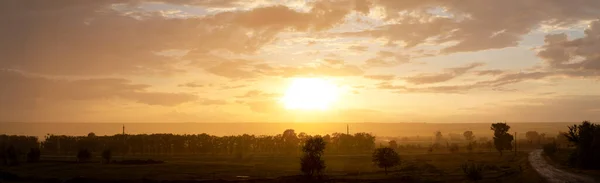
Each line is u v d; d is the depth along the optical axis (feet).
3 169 447.42
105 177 384.88
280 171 445.78
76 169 445.78
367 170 463.83
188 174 412.16
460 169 437.58
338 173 429.79
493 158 577.43
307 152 408.26
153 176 394.32
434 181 337.52
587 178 295.28
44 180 373.20
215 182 361.92
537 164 427.74
